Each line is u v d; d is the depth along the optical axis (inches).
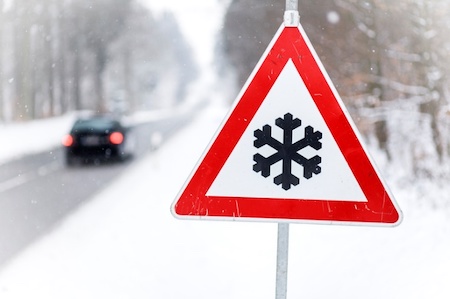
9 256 287.9
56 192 494.9
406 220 332.5
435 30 455.2
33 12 1603.1
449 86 459.8
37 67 1793.8
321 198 108.0
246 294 222.8
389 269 241.3
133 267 260.2
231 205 109.0
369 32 523.5
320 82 108.0
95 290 230.8
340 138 107.7
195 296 222.1
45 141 1063.6
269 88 108.4
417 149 466.0
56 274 253.9
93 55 2321.6
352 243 285.9
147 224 348.5
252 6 967.0
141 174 598.5
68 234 332.5
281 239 109.9
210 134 1087.0
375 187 107.5
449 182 413.7
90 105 2370.8
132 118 2032.5
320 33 571.8
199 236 312.2
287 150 108.3
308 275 241.6
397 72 522.0
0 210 414.3
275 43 108.7
